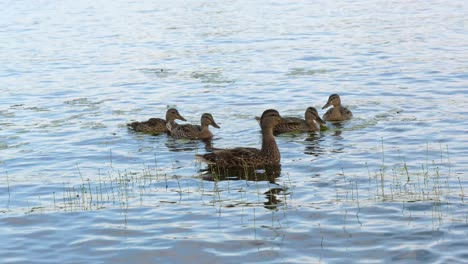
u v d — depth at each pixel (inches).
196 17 2325.3
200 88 1354.6
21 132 1067.3
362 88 1305.4
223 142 1005.8
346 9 2429.9
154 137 1041.5
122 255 619.2
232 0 2716.5
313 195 749.3
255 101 1241.4
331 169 842.2
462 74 1376.7
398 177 795.4
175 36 1982.0
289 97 1263.5
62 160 919.0
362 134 1001.5
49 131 1070.4
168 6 2591.0
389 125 1037.2
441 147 908.6
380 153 898.1
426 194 733.9
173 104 1241.4
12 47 1889.8
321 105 1201.4
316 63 1563.7
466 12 2252.7
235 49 1764.3
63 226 686.5
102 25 2210.9
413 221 665.0
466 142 925.8
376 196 735.7
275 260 599.5
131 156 933.2
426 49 1670.8
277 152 876.6
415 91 1256.8
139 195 767.7
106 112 1193.4
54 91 1369.3
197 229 667.4
